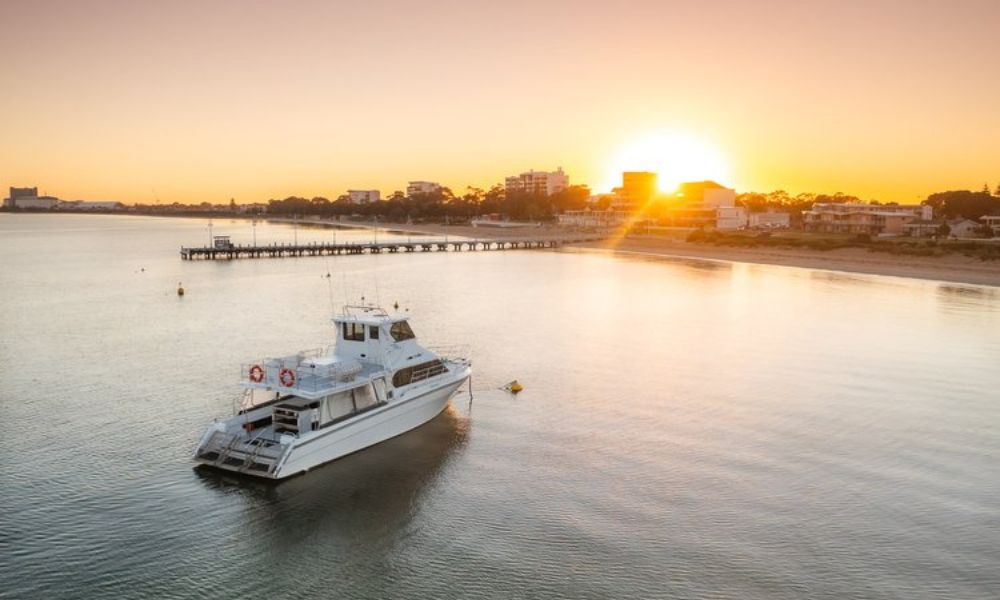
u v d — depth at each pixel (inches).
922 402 1685.5
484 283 4055.1
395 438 1422.2
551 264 5383.9
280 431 1285.7
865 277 4397.1
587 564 977.5
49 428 1465.3
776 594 908.6
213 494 1171.9
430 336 2416.3
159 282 4010.8
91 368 1955.0
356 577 951.6
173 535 1048.2
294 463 1214.9
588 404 1662.2
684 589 919.0
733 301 3329.2
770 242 6309.1
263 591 920.3
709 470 1285.7
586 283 4072.3
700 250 6427.2
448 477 1247.5
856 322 2751.0
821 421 1547.7
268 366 1295.5
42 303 3181.6
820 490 1204.5
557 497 1176.8
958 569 967.6
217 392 1724.9
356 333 1445.6
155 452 1337.4
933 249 5167.3
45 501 1143.0
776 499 1170.0
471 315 2869.1
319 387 1272.1
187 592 914.7
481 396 1715.1
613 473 1269.7
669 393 1756.9
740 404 1668.3
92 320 2731.3
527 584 932.6
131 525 1074.1
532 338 2407.7
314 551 1012.5
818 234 7101.4
